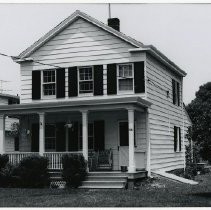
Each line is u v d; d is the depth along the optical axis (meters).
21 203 14.53
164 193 17.33
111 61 23.67
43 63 25.12
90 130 23.97
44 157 21.33
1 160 22.08
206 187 19.88
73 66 24.45
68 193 17.72
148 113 23.03
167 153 26.77
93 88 23.91
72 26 24.67
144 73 22.98
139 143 22.89
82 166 20.47
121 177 20.08
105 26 23.69
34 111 22.48
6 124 38.53
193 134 16.20
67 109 21.69
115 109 21.20
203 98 60.94
